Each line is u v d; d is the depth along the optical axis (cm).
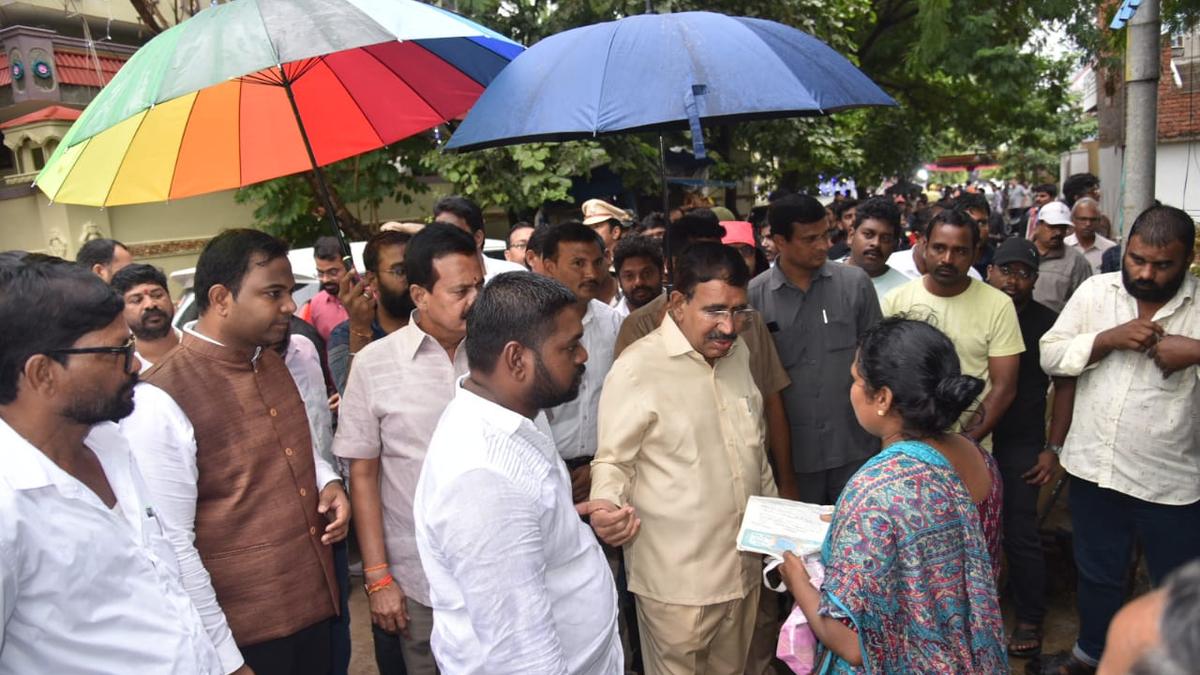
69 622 153
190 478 211
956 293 348
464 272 245
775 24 288
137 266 319
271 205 805
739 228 526
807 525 232
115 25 952
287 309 232
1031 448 355
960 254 336
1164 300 288
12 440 150
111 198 281
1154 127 346
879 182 1772
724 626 267
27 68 807
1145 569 401
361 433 260
